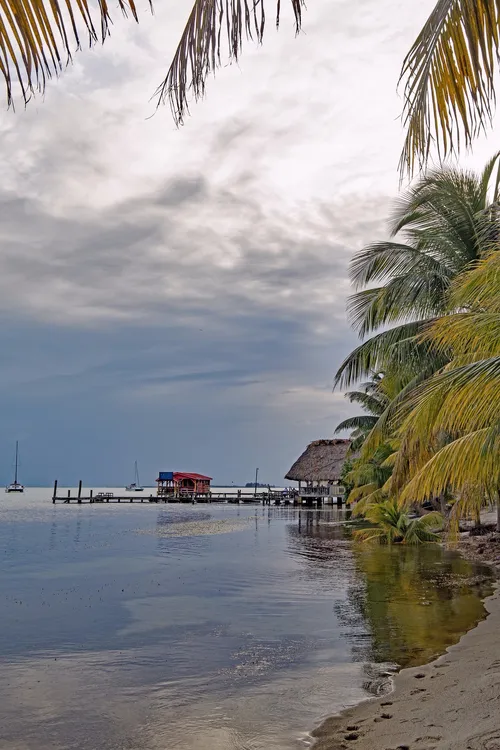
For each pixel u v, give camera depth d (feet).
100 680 22.20
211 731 17.15
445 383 21.13
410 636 27.32
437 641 26.11
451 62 8.97
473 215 47.03
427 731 15.61
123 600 38.55
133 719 18.26
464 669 21.09
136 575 50.16
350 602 36.29
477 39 8.59
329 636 28.04
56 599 39.04
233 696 20.13
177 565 56.75
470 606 33.65
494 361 20.12
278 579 46.65
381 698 19.21
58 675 22.86
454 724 15.74
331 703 19.06
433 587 40.70
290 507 218.59
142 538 89.76
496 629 27.40
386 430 50.55
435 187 48.37
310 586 42.80
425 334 27.27
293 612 33.86
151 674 22.88
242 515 166.20
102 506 237.45
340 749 15.31
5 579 48.24
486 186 47.57
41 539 88.58
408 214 50.60
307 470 210.59
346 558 60.23
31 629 30.53
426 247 51.88
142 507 226.17
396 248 51.39
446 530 75.82
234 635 28.76
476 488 29.40
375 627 29.43
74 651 26.35
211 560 60.64
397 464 34.99
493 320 22.77
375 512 78.07
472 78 8.78
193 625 31.09
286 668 23.16
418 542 72.95
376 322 52.42
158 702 19.75
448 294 40.68
